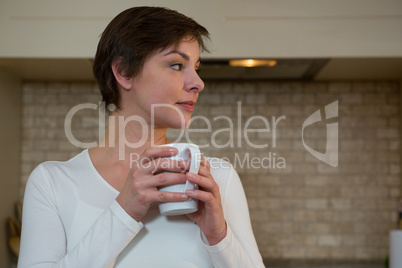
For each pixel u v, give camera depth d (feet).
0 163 8.84
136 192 2.15
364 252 9.82
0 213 8.82
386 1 7.66
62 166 2.70
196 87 2.51
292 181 9.96
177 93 2.47
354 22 7.70
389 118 9.96
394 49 7.65
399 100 9.92
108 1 7.68
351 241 9.85
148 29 2.43
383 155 9.92
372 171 9.92
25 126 9.92
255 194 9.96
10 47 7.72
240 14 7.70
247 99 10.07
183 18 2.48
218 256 2.39
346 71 8.99
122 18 2.52
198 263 2.49
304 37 7.70
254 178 9.97
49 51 7.72
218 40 7.72
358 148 9.96
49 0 7.71
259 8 7.70
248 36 7.71
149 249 2.48
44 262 2.39
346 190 9.92
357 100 10.00
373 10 7.67
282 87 10.09
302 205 9.93
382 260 9.77
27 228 2.53
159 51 2.43
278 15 7.71
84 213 2.53
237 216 2.78
